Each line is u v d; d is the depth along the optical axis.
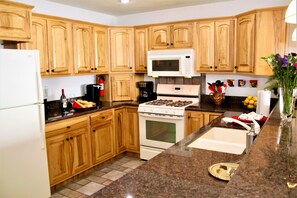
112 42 3.93
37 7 3.27
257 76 3.42
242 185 0.79
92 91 3.85
